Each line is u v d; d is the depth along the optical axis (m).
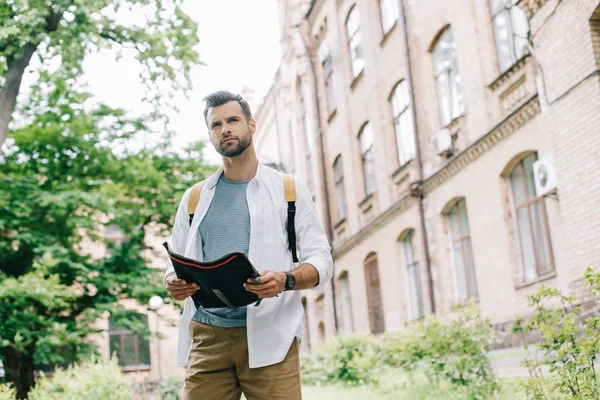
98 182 18.31
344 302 22.38
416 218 15.92
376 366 12.66
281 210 3.05
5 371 16.81
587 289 9.16
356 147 20.45
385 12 17.75
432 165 15.02
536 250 11.36
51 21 10.89
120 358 30.41
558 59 9.73
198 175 19.17
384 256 18.22
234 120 3.00
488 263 12.66
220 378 3.01
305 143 26.12
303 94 25.69
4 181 16.08
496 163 12.22
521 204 11.77
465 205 13.99
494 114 12.36
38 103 16.80
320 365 14.45
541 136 10.75
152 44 11.50
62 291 14.30
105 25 11.14
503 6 11.99
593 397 5.21
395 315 17.56
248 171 3.10
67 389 11.84
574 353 5.32
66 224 16.53
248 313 2.94
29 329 15.48
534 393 5.86
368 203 19.39
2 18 10.12
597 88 8.92
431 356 8.95
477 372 8.53
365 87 19.31
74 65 11.32
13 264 16.88
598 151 8.96
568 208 9.66
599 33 9.00
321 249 3.01
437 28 14.61
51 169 17.64
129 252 17.72
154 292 17.28
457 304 9.12
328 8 22.42
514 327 6.05
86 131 17.30
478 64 12.76
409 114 16.52
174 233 3.21
